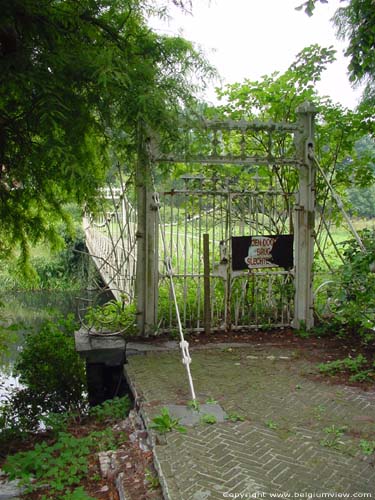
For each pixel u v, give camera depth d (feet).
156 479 10.19
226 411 13.00
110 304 21.18
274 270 21.22
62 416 16.97
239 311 21.38
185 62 17.47
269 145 20.36
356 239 18.63
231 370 16.33
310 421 12.43
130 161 18.39
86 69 15.05
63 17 15.87
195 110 17.88
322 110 21.80
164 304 20.95
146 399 13.80
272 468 10.09
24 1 14.49
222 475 9.80
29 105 15.01
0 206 18.28
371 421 12.46
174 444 11.09
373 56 17.04
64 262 76.64
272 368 16.57
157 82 16.79
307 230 20.90
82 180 14.87
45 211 19.44
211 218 20.88
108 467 11.56
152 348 18.51
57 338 21.85
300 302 21.06
